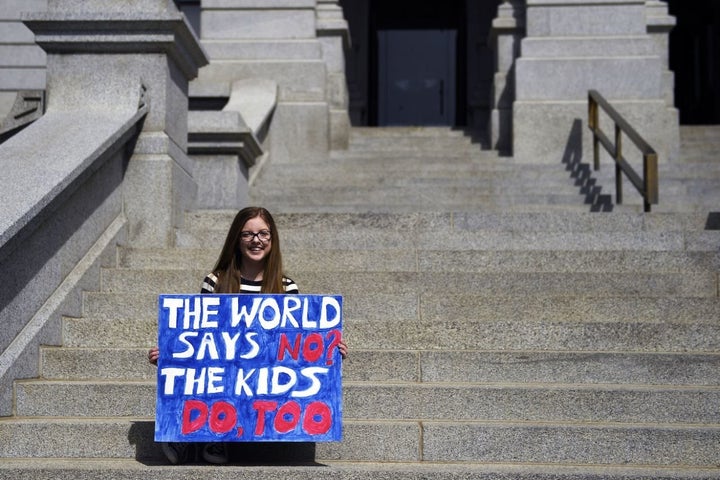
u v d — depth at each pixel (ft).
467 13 57.06
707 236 21.20
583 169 37.19
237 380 13.17
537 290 18.80
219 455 13.42
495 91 41.50
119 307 18.02
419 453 13.87
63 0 21.59
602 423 14.21
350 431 13.98
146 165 21.38
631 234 21.30
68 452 13.96
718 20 63.72
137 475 12.75
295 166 37.78
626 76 39.42
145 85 21.54
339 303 13.47
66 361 15.89
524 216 22.98
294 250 20.21
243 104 38.11
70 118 20.61
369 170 37.70
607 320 17.47
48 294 16.84
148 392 14.85
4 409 14.53
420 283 18.83
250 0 41.70
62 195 16.88
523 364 15.55
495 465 13.50
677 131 39.24
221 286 14.12
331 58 42.65
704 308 17.34
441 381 15.57
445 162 39.17
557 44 39.93
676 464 13.52
